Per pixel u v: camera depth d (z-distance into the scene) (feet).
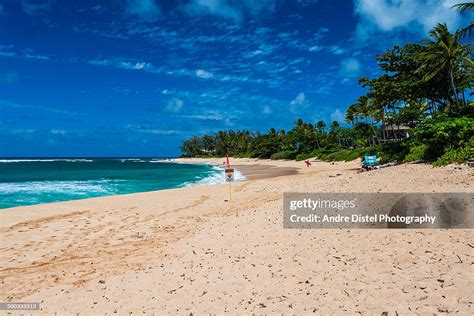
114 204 60.34
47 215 50.72
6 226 43.62
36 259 30.48
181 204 59.82
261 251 25.75
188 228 40.52
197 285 20.94
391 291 15.94
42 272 26.99
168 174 168.96
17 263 29.43
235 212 47.98
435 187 34.53
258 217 38.40
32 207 57.52
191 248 30.40
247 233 32.09
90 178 143.13
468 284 15.25
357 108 195.21
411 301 14.79
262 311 16.25
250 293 18.61
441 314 13.46
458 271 16.58
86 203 61.52
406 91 94.94
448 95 98.89
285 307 16.30
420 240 21.45
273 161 283.18
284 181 90.12
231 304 17.61
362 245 22.80
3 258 30.91
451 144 60.44
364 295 16.05
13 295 22.44
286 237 28.32
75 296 21.50
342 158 174.81
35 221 46.62
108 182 121.29
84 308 19.48
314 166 163.32
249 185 86.58
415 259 18.92
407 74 98.68
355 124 221.05
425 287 15.72
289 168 164.25
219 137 509.35
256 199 59.21
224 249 28.09
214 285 20.53
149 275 24.17
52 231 40.93
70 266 28.25
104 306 19.47
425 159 67.05
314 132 271.90
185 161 471.62
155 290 21.08
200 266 24.61
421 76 96.58
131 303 19.51
